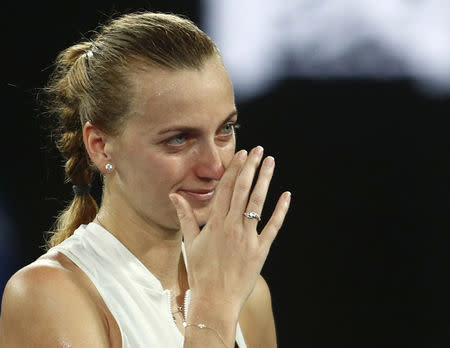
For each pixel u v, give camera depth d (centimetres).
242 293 391
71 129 455
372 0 1128
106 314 412
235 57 1133
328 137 1174
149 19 412
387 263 1177
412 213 1177
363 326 1170
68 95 445
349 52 1144
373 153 1176
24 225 1059
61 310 387
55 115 479
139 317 419
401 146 1173
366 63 1148
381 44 1141
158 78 392
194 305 389
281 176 1184
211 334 381
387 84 1153
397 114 1162
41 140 1058
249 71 1139
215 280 390
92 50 425
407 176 1176
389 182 1178
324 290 1174
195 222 398
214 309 385
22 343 385
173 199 396
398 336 1159
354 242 1185
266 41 1132
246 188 388
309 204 1182
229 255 390
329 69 1148
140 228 433
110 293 418
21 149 1061
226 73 406
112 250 430
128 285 425
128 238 435
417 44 1139
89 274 418
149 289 432
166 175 399
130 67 399
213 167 398
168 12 1094
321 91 1157
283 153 1175
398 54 1142
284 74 1148
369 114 1164
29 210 1060
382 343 1162
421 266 1173
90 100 418
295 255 1185
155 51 396
